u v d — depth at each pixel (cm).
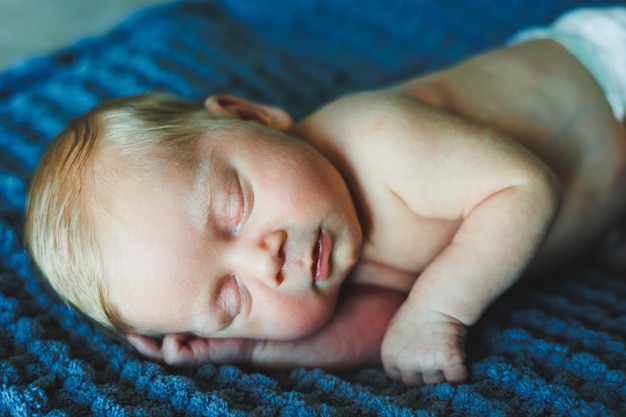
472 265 85
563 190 104
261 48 162
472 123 94
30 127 133
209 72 143
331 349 93
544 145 106
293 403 76
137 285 84
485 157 90
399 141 92
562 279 110
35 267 97
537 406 75
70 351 86
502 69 110
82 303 90
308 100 144
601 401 76
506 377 79
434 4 168
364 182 94
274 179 86
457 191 90
